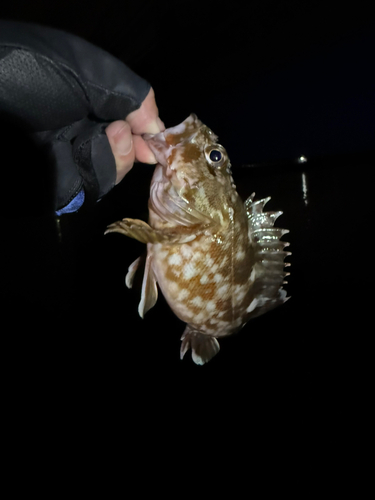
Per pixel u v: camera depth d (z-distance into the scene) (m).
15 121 0.18
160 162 0.22
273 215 0.26
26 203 0.21
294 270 0.60
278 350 0.40
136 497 0.25
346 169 1.50
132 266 0.24
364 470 0.25
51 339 0.47
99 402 0.35
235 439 0.29
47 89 0.17
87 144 0.19
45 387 0.37
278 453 0.27
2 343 0.47
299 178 1.47
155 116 0.21
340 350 0.38
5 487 0.27
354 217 0.82
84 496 0.26
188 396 0.35
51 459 0.29
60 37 0.18
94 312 0.54
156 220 0.24
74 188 0.20
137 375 0.39
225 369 0.38
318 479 0.25
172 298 0.24
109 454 0.29
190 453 0.29
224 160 0.24
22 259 0.81
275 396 0.33
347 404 0.31
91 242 0.90
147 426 0.32
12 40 0.16
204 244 0.23
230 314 0.25
